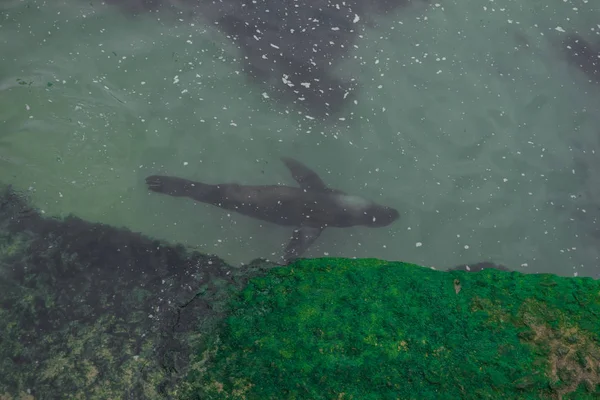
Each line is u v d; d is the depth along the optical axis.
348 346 6.24
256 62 8.17
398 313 6.55
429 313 6.59
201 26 8.34
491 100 8.34
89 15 8.18
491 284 6.94
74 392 5.84
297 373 6.01
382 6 8.95
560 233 7.53
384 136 7.92
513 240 7.43
